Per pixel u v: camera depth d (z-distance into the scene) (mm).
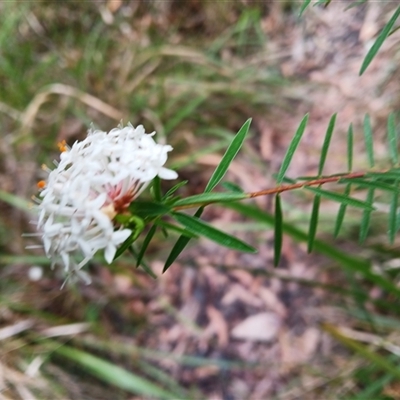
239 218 283
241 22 346
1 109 296
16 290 258
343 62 319
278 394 232
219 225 272
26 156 291
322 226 259
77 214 89
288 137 308
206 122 309
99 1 357
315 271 262
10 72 309
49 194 91
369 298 222
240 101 315
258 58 341
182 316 260
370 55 107
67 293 258
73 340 244
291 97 320
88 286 263
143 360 247
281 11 353
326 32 333
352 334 238
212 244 280
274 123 313
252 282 266
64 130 300
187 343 253
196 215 95
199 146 302
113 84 319
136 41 346
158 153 92
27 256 263
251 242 277
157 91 312
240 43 344
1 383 217
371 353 202
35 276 262
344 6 332
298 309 255
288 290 261
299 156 297
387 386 215
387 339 227
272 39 349
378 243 246
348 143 119
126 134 96
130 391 235
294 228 196
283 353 245
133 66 326
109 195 91
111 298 261
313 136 303
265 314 257
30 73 320
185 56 333
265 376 239
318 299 255
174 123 290
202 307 263
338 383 226
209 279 269
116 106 306
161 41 351
